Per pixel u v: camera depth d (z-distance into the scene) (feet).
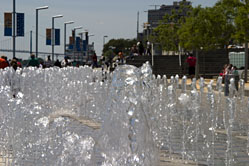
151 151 18.69
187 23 111.45
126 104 18.28
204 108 31.71
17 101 21.75
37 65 84.02
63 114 39.24
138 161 17.72
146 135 18.26
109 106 18.47
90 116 39.06
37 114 21.01
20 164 19.97
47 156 18.95
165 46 198.59
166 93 34.24
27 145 20.12
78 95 43.34
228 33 109.09
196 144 28.14
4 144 21.99
